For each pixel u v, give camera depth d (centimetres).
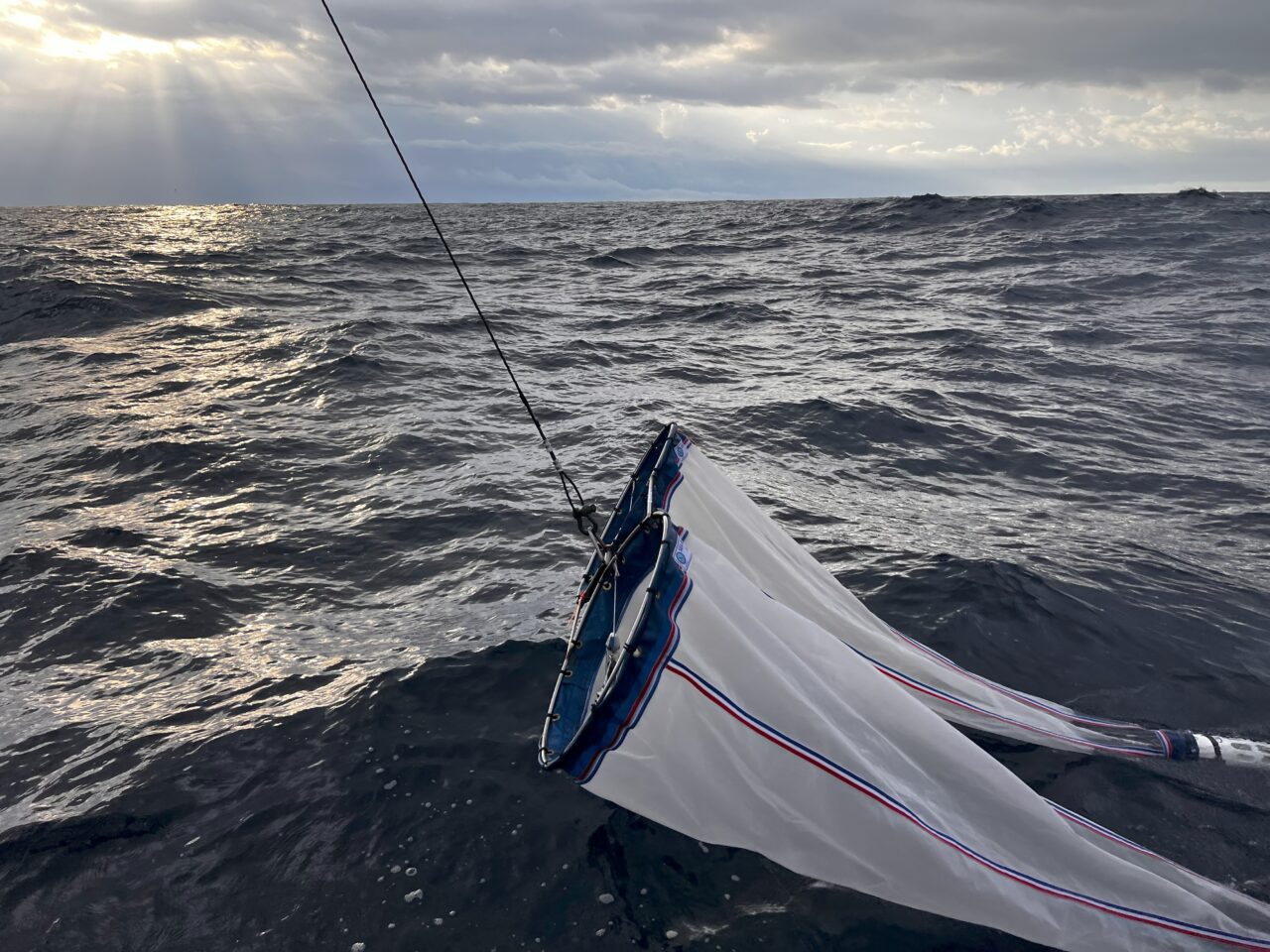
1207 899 318
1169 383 1202
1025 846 316
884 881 305
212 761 411
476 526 703
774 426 997
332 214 6338
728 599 328
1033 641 511
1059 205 3462
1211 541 679
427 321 1609
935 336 1512
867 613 441
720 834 315
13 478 827
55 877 344
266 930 315
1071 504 768
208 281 2103
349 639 529
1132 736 412
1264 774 393
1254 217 2894
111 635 538
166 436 922
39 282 1800
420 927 313
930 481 831
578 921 313
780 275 2405
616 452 894
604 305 1911
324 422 988
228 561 643
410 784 388
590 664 364
